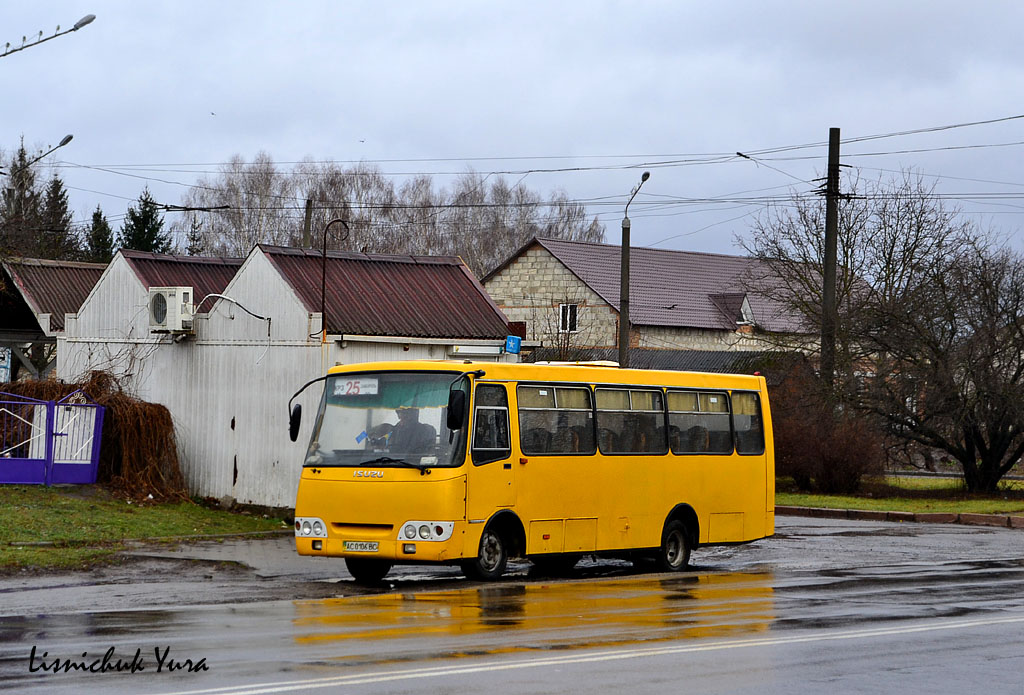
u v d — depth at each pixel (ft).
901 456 148.87
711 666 36.52
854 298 158.40
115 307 97.14
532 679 33.71
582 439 65.62
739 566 73.05
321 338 81.66
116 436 86.63
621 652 38.52
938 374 126.21
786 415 135.03
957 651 40.16
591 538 65.46
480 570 60.23
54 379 90.02
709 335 221.25
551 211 317.01
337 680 32.91
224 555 67.72
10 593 53.06
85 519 74.79
